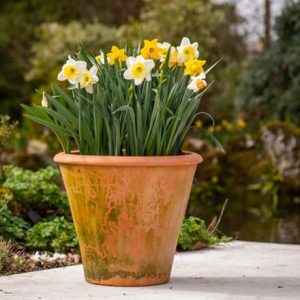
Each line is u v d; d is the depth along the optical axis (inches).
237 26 642.2
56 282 171.9
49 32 631.2
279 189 461.1
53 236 216.5
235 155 478.9
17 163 471.5
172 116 162.1
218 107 587.2
